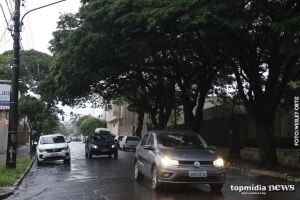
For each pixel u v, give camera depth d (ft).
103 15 66.08
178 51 83.97
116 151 108.58
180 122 173.06
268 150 69.36
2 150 119.34
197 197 41.19
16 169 65.16
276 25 50.93
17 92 65.26
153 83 129.80
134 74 122.01
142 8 60.95
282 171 63.67
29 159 93.76
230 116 107.65
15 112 65.21
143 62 89.40
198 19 53.47
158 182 44.06
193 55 87.92
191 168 42.73
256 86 69.41
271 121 69.77
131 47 71.77
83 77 91.86
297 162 73.56
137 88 142.31
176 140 47.88
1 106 68.85
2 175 57.77
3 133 119.96
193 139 48.47
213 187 44.83
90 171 70.49
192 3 54.75
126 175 62.64
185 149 45.50
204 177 42.83
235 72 72.33
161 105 130.41
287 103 82.84
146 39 68.74
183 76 98.12
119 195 42.93
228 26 54.75
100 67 85.46
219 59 77.97
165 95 127.13
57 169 76.48
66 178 60.80
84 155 122.42
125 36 68.13
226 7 54.24
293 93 82.23
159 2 59.11
